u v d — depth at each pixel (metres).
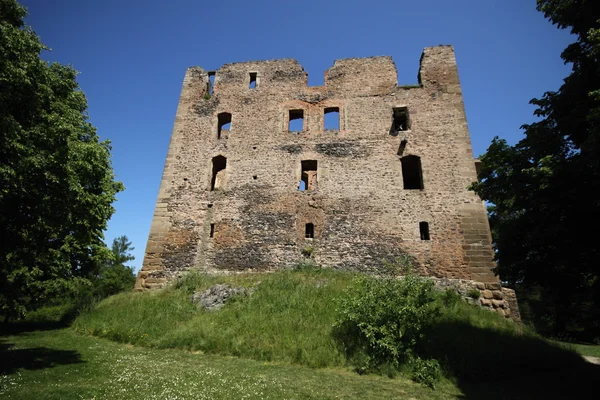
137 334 10.91
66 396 5.65
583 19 8.15
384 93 18.03
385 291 9.44
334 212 16.08
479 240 14.59
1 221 7.60
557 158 7.31
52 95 8.07
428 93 17.64
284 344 9.52
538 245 7.64
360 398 6.60
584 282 7.65
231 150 18.17
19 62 6.87
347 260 15.13
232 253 16.06
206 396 6.03
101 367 7.68
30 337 11.52
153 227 17.02
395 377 8.12
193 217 17.02
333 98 18.42
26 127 7.29
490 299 13.59
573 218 7.10
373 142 17.09
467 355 9.09
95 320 12.66
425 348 9.18
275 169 17.41
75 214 8.77
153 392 6.09
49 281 14.49
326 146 17.42
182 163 18.22
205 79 20.16
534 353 9.80
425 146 16.62
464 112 16.98
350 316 9.26
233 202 17.03
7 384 6.07
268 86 19.38
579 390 7.50
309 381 7.41
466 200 15.32
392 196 15.92
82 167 8.55
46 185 7.62
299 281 13.58
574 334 19.34
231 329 10.55
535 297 22.28
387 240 15.21
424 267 14.48
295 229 16.06
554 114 8.33
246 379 7.25
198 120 19.17
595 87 7.69
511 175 8.12
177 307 12.78
